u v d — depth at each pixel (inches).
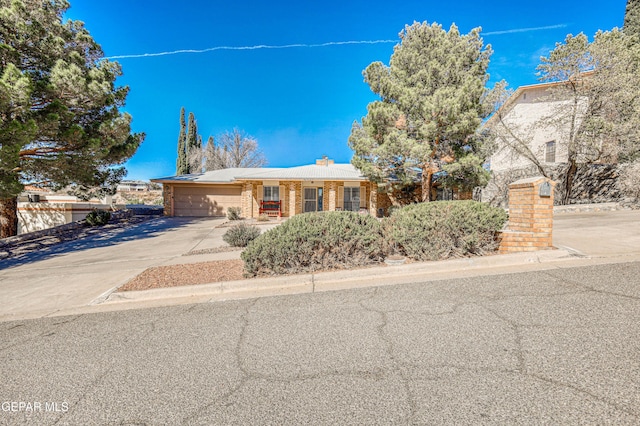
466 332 99.7
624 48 465.7
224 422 68.1
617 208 448.5
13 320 149.3
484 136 501.4
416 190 695.1
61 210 647.8
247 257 185.9
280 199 731.4
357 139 546.0
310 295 151.1
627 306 110.2
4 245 430.0
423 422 64.0
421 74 464.1
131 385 84.1
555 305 114.9
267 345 101.2
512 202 207.0
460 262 178.1
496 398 69.1
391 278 169.0
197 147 1354.6
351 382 78.8
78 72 393.7
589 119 477.7
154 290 173.8
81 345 111.7
